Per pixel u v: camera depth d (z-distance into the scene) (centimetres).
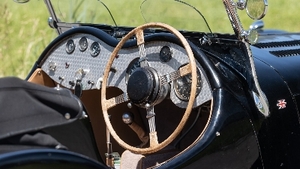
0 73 952
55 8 536
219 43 408
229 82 380
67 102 318
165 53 393
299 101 418
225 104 371
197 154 361
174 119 453
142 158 402
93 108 475
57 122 312
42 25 1002
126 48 420
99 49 453
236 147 375
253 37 384
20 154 280
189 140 441
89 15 513
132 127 449
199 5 416
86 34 466
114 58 416
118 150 477
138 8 469
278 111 404
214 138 364
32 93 309
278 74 418
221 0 398
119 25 492
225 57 402
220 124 366
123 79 420
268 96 402
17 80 307
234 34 393
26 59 953
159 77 387
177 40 385
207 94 376
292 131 409
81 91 457
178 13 437
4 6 1016
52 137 311
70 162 296
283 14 1098
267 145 393
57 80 486
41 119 306
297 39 516
